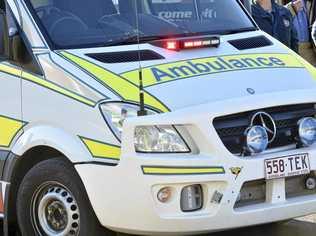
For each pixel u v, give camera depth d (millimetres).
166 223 5246
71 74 5676
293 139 5840
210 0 7059
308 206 5809
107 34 6211
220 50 6262
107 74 5637
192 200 5301
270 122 5668
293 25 10461
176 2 6797
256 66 6117
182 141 5309
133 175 5238
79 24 6230
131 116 5352
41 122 5793
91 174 5398
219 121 5434
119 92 5484
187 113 5309
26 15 6094
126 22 6395
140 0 6617
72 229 5738
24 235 6066
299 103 5812
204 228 5320
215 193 5305
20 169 6082
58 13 6242
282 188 5652
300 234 6688
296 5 11398
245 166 5391
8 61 6137
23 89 5938
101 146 5391
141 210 5238
